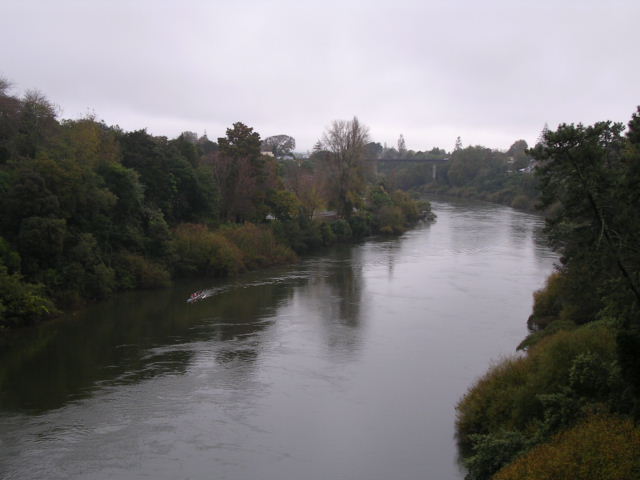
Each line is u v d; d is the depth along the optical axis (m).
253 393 26.50
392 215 90.06
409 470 20.05
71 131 50.47
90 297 42.81
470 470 18.55
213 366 29.97
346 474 19.72
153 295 46.09
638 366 16.38
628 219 17.33
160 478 19.20
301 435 22.47
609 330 22.77
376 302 44.78
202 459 20.52
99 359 30.86
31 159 42.66
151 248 50.94
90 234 43.31
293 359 31.25
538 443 17.59
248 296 46.62
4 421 23.14
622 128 22.78
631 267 18.59
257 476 19.50
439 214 118.69
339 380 28.27
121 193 48.97
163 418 23.70
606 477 13.98
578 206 18.11
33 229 38.00
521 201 131.00
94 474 19.33
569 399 18.28
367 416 24.27
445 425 23.50
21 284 36.50
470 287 50.41
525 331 36.81
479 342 34.50
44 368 29.36
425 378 28.61
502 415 21.47
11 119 47.62
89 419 23.47
